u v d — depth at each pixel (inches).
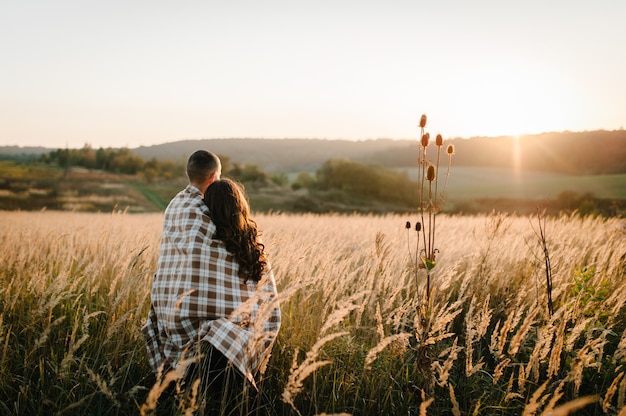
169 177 3681.1
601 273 161.2
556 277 169.6
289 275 176.9
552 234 257.1
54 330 145.8
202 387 113.3
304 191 2965.1
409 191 2847.0
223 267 119.6
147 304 167.2
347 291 184.4
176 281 118.3
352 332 150.4
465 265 221.3
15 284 167.2
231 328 113.3
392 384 117.9
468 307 168.2
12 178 2829.7
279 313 125.5
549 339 110.1
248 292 122.9
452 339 155.4
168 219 126.1
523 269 198.1
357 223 443.2
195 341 115.9
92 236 263.7
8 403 116.3
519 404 114.7
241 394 110.0
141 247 173.0
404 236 259.1
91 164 4212.6
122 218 328.2
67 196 2346.2
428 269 116.0
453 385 124.5
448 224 386.6
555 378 122.9
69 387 119.0
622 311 158.1
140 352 135.9
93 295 176.6
